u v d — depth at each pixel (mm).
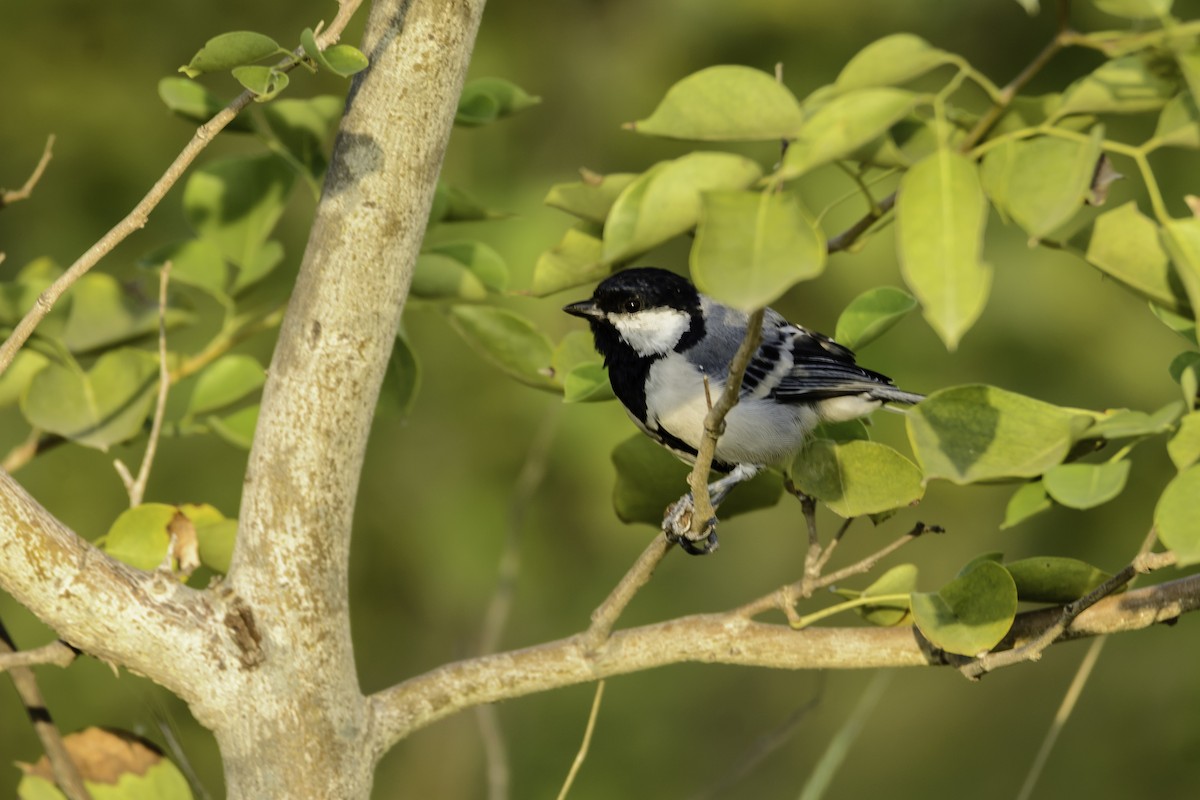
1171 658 16328
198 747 13984
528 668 6590
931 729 17062
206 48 5012
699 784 16375
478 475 15961
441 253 8133
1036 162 4293
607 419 15727
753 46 16156
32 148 15281
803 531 17109
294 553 5875
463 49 5824
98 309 8320
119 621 5691
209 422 8141
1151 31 4395
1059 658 17000
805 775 16719
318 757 5961
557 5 16906
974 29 15594
